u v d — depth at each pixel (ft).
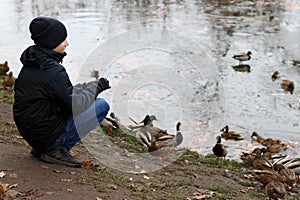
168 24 94.89
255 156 36.99
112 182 24.06
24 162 23.80
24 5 118.21
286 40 83.10
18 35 87.71
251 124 49.34
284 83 60.54
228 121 49.34
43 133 22.89
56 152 24.13
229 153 41.93
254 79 63.57
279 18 100.53
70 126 23.52
